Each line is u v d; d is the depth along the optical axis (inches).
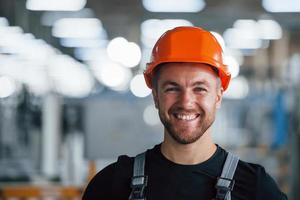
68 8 526.6
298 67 527.5
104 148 434.0
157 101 95.7
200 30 98.2
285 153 449.7
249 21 585.6
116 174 98.2
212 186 93.2
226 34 753.0
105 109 442.6
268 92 613.9
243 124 583.5
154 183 94.6
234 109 585.3
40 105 502.0
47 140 453.7
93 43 854.5
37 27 618.2
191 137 92.2
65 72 1055.0
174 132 92.6
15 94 514.6
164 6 539.2
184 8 542.0
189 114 92.3
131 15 603.5
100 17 601.9
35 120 490.9
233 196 92.1
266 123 578.9
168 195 93.6
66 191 291.3
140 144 450.9
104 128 438.6
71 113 459.2
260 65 890.7
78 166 415.8
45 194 290.5
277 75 823.1
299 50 840.3
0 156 480.4
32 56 820.0
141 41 792.9
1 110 508.4
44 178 422.0
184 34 96.3
